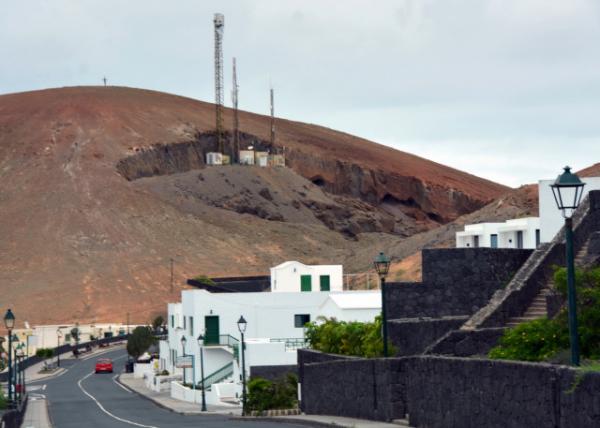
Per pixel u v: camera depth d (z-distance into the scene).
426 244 149.62
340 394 45.78
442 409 33.25
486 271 47.31
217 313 89.50
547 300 36.12
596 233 39.16
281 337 88.44
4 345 154.50
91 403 90.25
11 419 48.12
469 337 38.12
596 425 23.72
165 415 71.06
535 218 77.19
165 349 119.81
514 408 28.00
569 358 31.39
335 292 89.00
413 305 47.72
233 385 81.62
